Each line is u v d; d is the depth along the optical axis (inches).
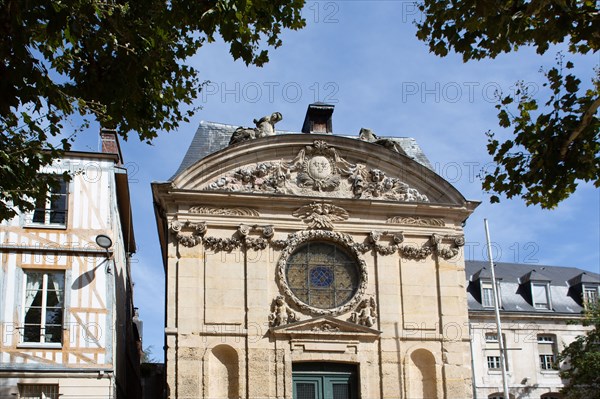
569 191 556.4
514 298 1423.5
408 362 895.1
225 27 501.7
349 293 916.0
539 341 1371.8
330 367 884.0
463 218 964.6
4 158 550.3
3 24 451.5
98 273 868.0
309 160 948.0
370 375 882.8
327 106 1042.7
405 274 927.7
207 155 917.2
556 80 534.9
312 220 922.7
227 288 880.3
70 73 557.6
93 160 909.8
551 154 540.7
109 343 847.7
